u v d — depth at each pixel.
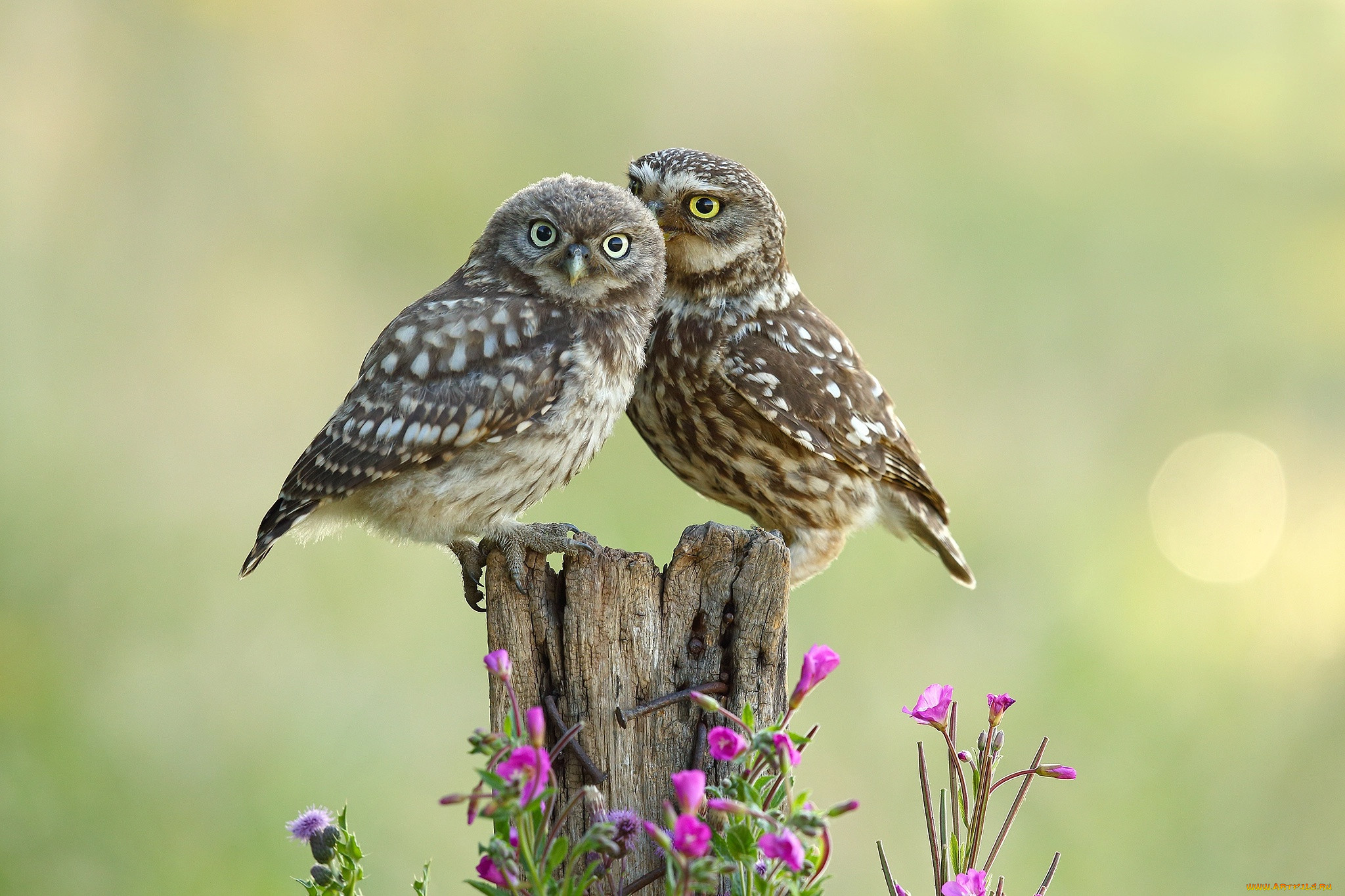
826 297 17.59
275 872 10.14
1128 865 10.76
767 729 4.55
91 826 10.18
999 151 19.22
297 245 16.72
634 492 12.79
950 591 12.99
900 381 16.52
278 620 11.95
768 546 5.34
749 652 5.36
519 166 18.00
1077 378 16.86
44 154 16.52
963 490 14.80
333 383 15.11
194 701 11.19
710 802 4.39
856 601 12.65
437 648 11.98
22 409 13.14
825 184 18.44
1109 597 13.60
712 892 4.75
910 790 11.17
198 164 16.98
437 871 10.51
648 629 5.37
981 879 4.95
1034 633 12.79
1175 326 17.62
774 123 18.80
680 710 5.33
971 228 18.25
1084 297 17.75
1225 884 10.72
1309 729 11.88
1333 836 11.03
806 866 4.52
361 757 11.06
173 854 10.12
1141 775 11.41
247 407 14.54
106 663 11.34
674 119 18.53
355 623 12.05
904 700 11.95
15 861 9.94
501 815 4.35
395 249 17.08
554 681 5.42
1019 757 11.55
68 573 11.82
